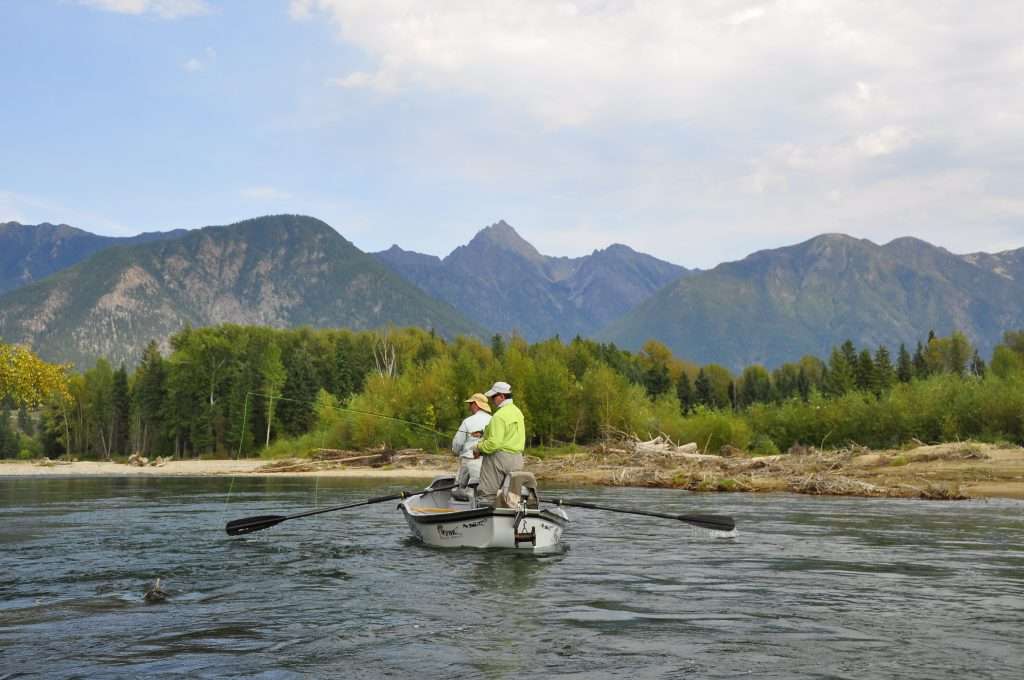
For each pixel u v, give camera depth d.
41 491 27.81
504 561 11.04
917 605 8.20
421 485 31.28
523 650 6.50
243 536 13.98
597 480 31.36
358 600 8.43
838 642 6.75
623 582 9.45
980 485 26.27
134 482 35.28
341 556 11.50
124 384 106.69
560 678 5.77
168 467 54.19
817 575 9.97
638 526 15.84
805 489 25.42
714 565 10.73
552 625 7.34
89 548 12.41
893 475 29.86
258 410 79.25
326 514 18.45
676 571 10.23
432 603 8.27
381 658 6.29
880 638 6.89
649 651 6.47
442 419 54.00
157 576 9.88
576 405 56.38
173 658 6.29
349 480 36.00
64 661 6.22
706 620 7.54
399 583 9.37
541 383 55.31
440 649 6.53
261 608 8.05
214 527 15.45
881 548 12.45
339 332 127.88
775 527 15.48
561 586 9.20
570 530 15.12
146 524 16.02
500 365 57.75
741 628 7.24
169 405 92.94
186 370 89.94
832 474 29.58
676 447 43.28
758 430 57.41
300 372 82.38
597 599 8.48
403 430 52.78
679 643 6.71
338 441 55.09
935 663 6.15
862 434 52.12
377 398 57.31
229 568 10.45
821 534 14.33
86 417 110.62
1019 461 31.80
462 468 14.02
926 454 34.81
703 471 32.81
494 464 12.23
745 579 9.68
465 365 56.22
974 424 46.22
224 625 7.35
